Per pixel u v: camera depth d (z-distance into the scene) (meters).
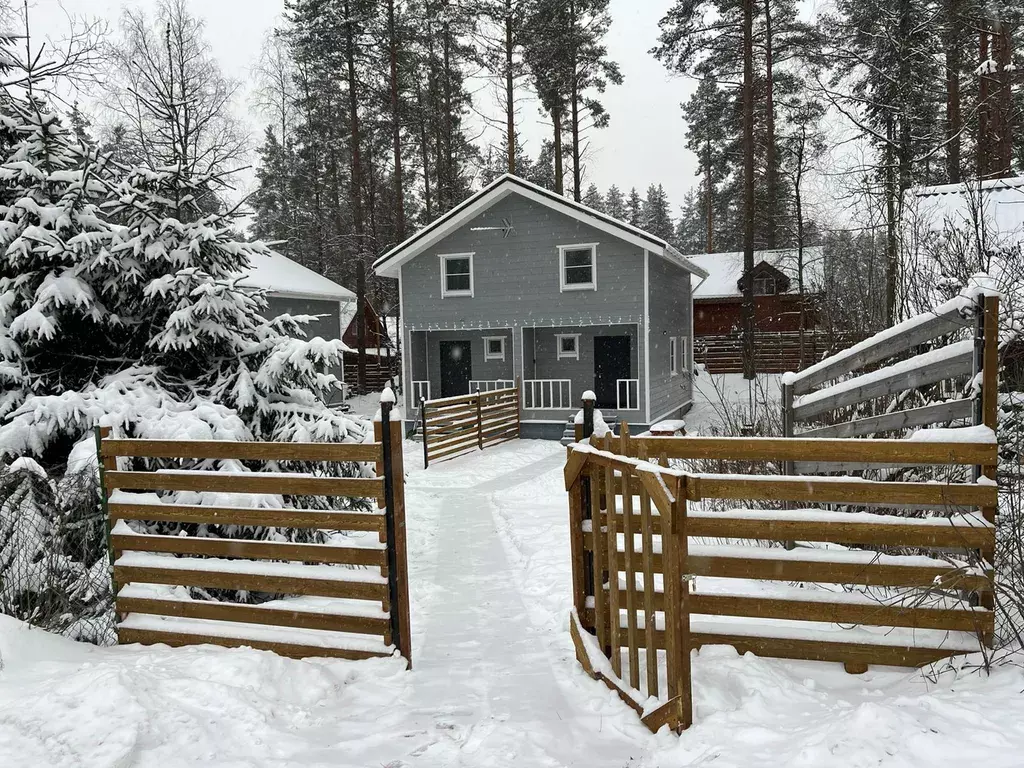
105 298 7.34
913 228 8.38
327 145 31.92
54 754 2.98
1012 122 15.27
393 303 32.94
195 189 7.85
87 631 4.90
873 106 13.23
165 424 6.00
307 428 6.89
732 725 3.15
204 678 3.92
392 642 4.46
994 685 3.22
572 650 4.62
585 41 27.53
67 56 10.88
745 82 23.72
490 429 17.17
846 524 3.75
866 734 2.80
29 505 5.23
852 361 5.06
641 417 18.16
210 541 4.76
